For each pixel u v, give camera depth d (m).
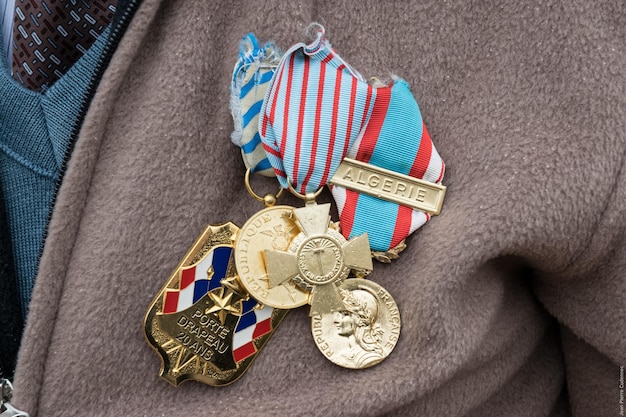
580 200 0.37
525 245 0.37
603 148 0.37
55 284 0.37
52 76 0.41
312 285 0.37
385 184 0.38
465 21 0.38
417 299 0.37
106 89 0.37
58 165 0.40
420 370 0.37
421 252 0.38
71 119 0.39
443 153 0.38
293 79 0.37
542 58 0.38
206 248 0.37
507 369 0.41
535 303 0.42
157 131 0.37
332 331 0.38
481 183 0.38
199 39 0.37
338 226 0.38
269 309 0.37
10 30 0.42
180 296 0.37
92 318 0.37
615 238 0.38
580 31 0.37
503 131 0.38
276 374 0.38
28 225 0.41
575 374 0.43
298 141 0.37
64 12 0.40
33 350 0.37
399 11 0.39
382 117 0.37
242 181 0.38
